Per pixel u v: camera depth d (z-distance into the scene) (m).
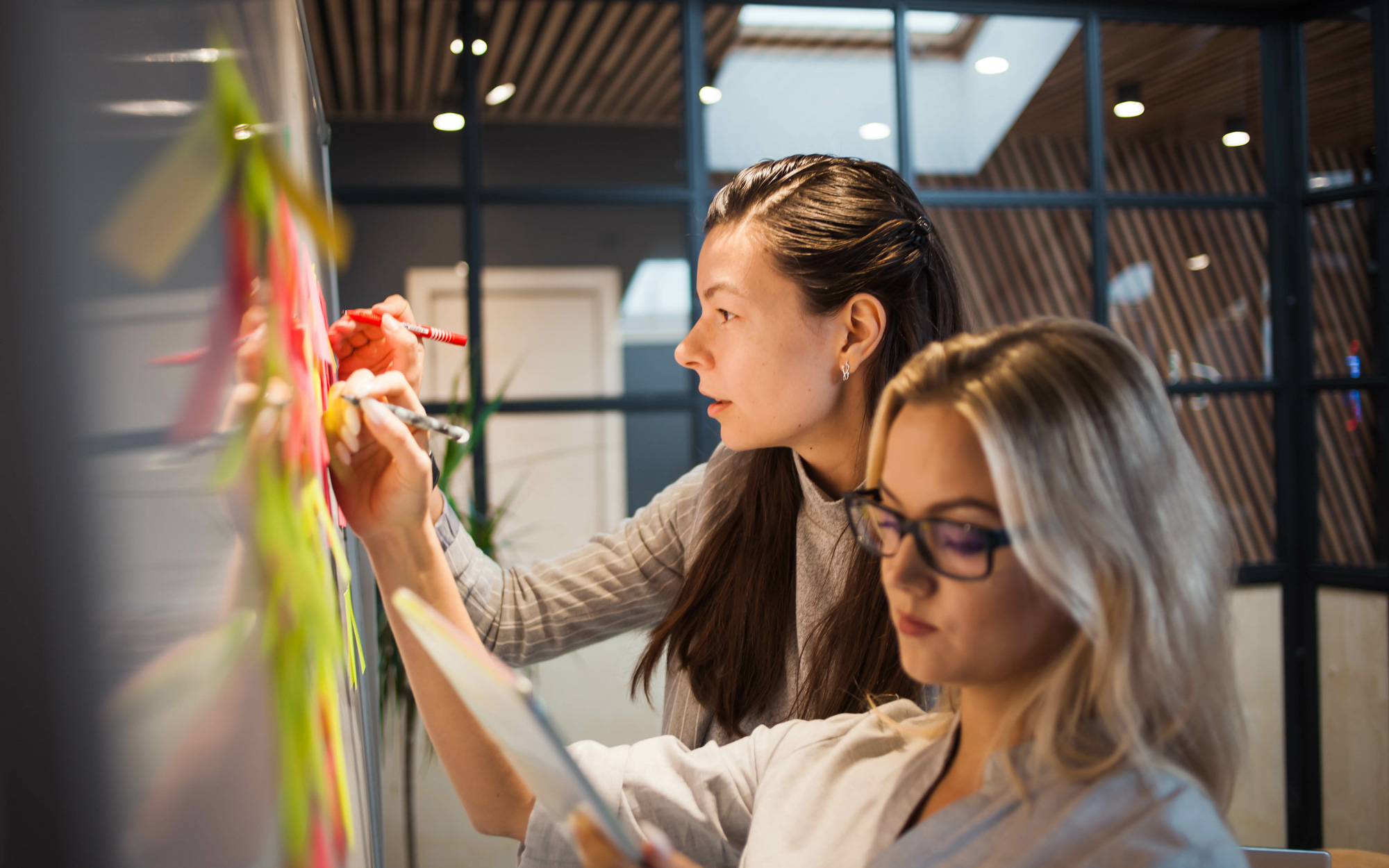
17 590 0.20
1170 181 3.09
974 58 3.01
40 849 0.20
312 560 0.57
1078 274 3.04
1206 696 0.61
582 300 4.14
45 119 0.20
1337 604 2.95
